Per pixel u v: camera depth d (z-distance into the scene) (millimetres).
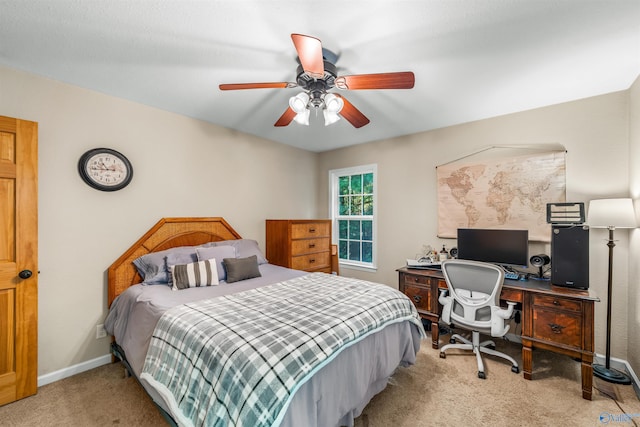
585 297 1881
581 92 2279
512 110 2666
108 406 1781
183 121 2859
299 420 1141
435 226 3262
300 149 4273
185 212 2865
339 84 1692
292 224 3412
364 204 4086
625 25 1467
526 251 2480
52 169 2074
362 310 1707
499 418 1677
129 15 1416
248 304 1784
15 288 1833
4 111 1894
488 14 1397
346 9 1365
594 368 2133
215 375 1195
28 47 1693
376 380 1741
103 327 2293
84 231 2225
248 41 1634
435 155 3262
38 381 1993
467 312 2242
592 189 2338
